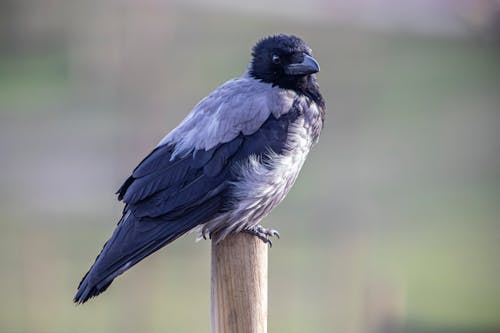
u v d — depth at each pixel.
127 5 16.58
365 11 22.11
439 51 23.62
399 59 23.22
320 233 15.09
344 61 22.03
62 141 21.23
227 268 6.31
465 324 14.14
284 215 16.31
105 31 19.97
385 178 19.16
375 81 22.42
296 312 12.77
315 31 22.34
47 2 25.72
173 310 13.28
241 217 7.57
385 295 11.39
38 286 12.73
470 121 21.73
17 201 17.80
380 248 16.48
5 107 23.67
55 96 23.78
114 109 20.28
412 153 20.39
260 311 6.32
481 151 20.56
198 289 13.75
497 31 15.01
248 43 23.00
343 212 16.11
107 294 13.00
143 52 16.72
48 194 18.45
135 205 7.44
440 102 22.38
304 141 7.82
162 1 17.00
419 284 15.47
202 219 7.45
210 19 23.08
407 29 23.36
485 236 17.05
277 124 7.68
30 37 27.06
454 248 16.48
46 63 26.44
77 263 14.04
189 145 7.64
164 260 14.32
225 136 7.61
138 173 7.60
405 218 17.61
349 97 21.33
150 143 16.75
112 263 7.02
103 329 12.54
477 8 14.91
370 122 21.52
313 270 13.60
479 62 23.86
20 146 21.48
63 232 15.72
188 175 7.51
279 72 8.03
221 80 21.38
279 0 23.88
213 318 6.38
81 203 17.64
